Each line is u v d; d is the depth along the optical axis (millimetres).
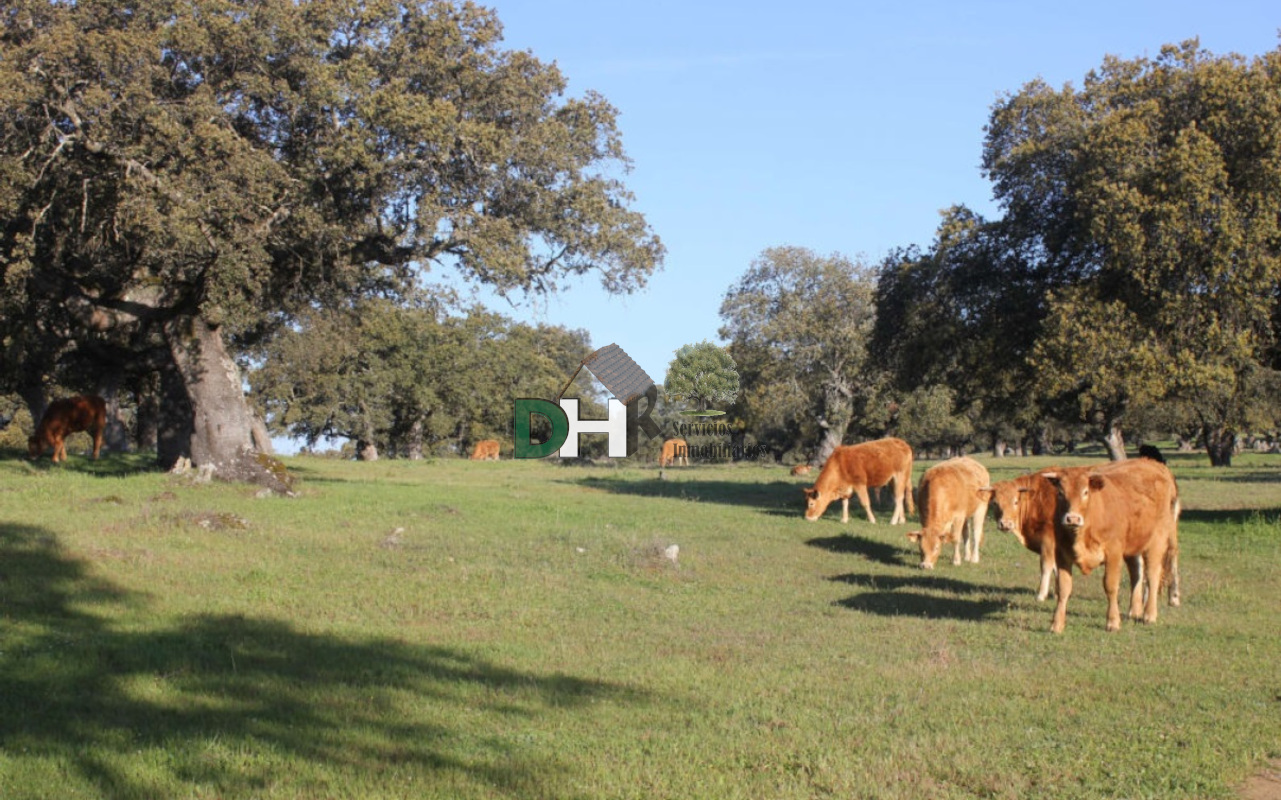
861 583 13758
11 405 50219
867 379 46438
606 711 7789
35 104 19453
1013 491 11789
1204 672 9203
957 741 7199
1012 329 23375
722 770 6609
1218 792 6379
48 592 10766
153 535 14414
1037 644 10211
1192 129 19344
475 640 9992
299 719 7336
